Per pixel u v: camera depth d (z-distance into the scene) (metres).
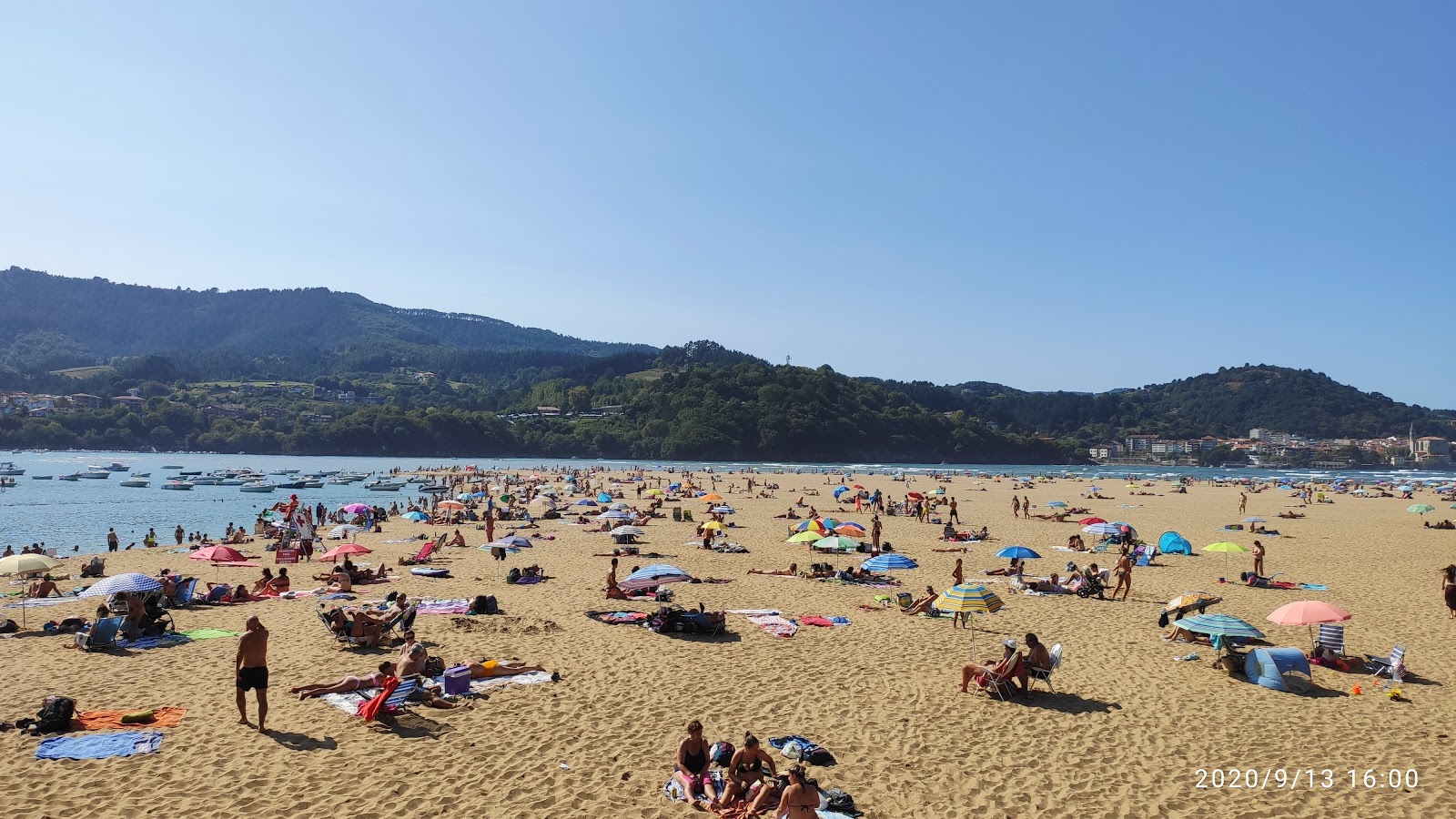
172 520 53.84
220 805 8.84
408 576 25.22
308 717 11.68
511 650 15.70
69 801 8.88
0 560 17.64
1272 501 68.44
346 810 8.77
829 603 20.94
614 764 10.16
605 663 14.82
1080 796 9.42
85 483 90.31
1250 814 9.02
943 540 36.19
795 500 63.38
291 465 149.38
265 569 22.41
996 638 17.27
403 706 11.96
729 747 10.07
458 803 9.00
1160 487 90.19
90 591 15.73
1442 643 17.16
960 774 10.02
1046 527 43.28
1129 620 19.28
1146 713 12.41
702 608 17.52
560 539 35.88
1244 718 12.18
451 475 99.44
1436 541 37.09
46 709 11.01
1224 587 24.16
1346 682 14.16
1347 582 25.16
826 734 11.38
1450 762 10.53
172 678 13.62
